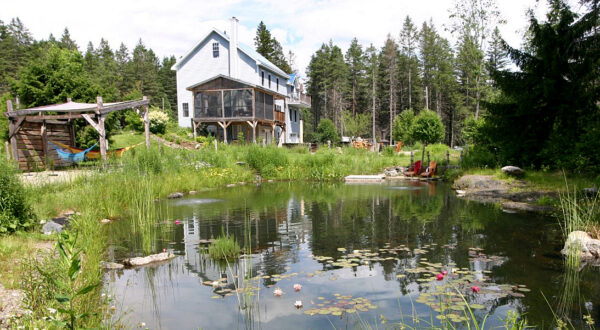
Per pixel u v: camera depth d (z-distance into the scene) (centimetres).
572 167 1227
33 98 2036
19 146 1435
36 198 767
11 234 557
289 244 619
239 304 387
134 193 937
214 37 3180
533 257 534
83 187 876
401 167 1966
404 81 5809
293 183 1586
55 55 2162
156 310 373
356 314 359
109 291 421
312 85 6731
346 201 1076
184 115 3244
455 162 1906
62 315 315
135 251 579
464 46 2619
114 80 6281
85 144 2053
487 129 1515
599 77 1291
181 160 1494
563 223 743
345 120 4962
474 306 372
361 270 488
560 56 1309
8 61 5944
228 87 2731
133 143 2636
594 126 1222
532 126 1403
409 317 352
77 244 512
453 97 4750
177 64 3228
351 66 6444
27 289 331
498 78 1440
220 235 679
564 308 366
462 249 579
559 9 1416
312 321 346
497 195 1106
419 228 727
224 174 1537
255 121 2706
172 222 788
